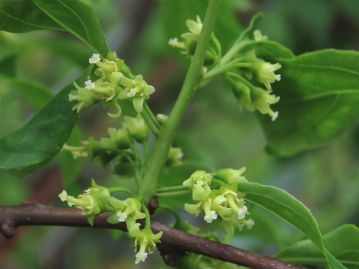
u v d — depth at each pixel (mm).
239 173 264
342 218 588
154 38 575
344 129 325
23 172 272
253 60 286
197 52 275
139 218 260
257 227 359
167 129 274
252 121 705
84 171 582
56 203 568
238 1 453
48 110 269
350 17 555
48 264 599
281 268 262
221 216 258
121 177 294
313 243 280
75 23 275
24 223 271
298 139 331
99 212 258
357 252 279
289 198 252
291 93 316
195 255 278
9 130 481
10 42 414
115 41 574
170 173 343
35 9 276
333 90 311
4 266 519
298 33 568
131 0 583
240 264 264
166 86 577
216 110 647
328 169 637
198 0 357
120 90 263
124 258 733
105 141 290
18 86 385
